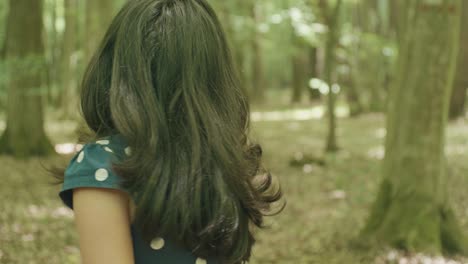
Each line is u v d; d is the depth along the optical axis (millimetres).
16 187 9344
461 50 19062
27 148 12273
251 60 32344
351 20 22797
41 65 11492
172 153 1271
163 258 1269
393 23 22688
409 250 5918
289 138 17219
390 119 6375
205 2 1403
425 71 6055
